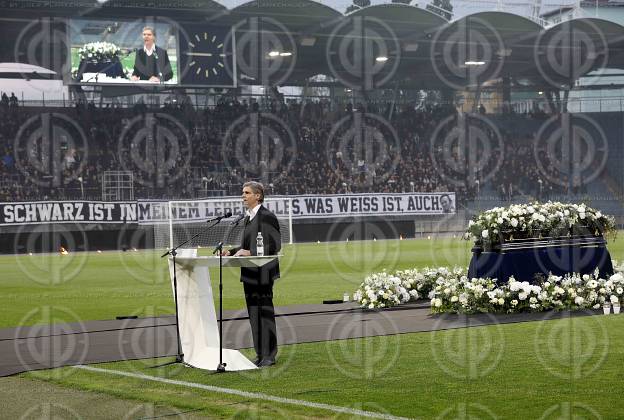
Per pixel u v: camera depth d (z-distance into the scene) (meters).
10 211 39.53
